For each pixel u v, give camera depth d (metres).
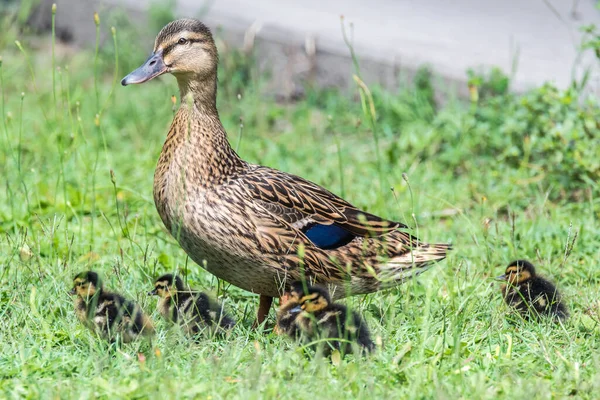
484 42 20.06
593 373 8.64
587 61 18.78
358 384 8.24
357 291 10.52
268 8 22.00
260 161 15.50
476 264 12.00
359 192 14.92
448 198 14.48
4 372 8.52
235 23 20.27
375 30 20.66
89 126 17.28
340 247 10.27
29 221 12.69
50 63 20.28
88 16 21.19
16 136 16.64
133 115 17.64
